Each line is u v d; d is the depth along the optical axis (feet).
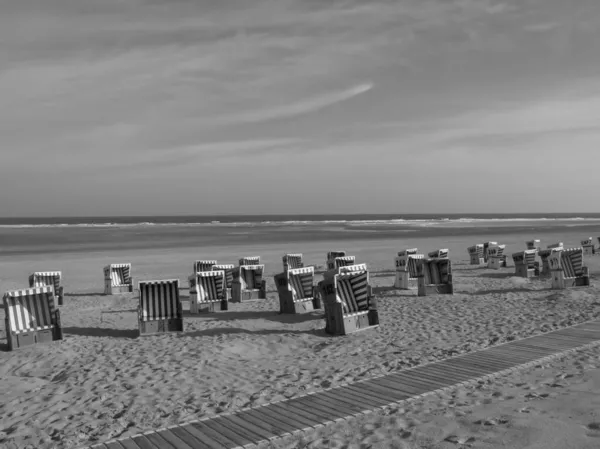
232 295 50.42
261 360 27.78
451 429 16.17
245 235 187.11
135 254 108.99
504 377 21.99
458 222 362.74
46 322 33.73
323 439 16.19
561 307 39.75
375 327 34.99
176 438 16.75
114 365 27.30
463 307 41.63
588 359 24.00
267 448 15.78
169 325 36.11
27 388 23.77
